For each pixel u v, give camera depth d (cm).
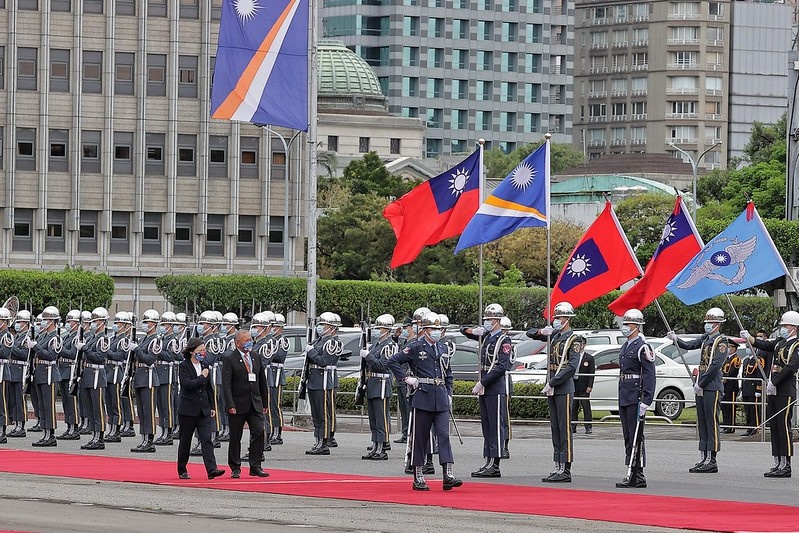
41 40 10994
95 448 3925
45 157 11031
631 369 2998
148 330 3878
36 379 4025
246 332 3102
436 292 10388
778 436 3241
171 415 4053
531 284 13325
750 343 3478
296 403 5103
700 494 2856
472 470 3356
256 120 4456
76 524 2241
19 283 9531
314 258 5112
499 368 3127
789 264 7044
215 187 11425
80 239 11206
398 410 4478
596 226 4044
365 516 2398
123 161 11256
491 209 4088
